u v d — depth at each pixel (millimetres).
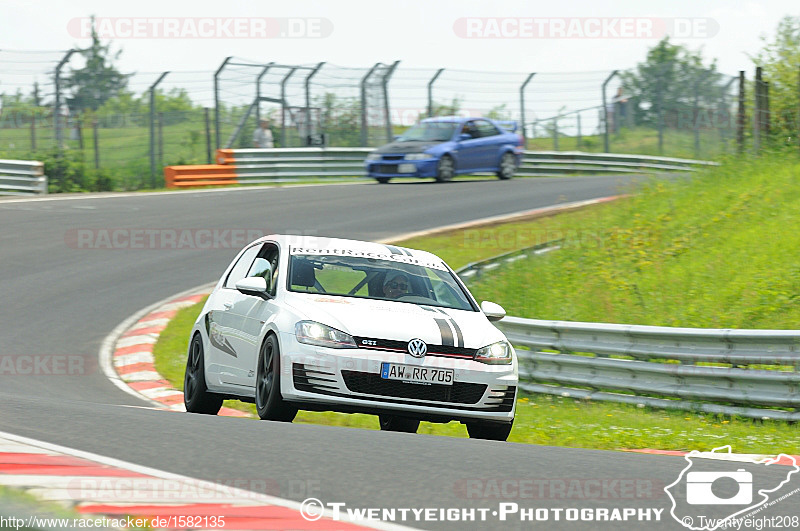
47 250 65812
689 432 30625
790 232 53312
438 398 26297
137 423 21750
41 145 101250
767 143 77312
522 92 110750
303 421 34125
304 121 107062
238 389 28891
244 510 13898
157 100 103375
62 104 101312
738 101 80562
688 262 53625
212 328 31062
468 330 27391
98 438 19375
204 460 17547
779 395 33281
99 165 102750
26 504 13492
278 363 26125
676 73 117062
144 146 103812
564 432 30609
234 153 102375
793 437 30188
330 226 73375
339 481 16219
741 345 34656
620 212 67938
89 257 64625
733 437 29578
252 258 31625
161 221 76125
